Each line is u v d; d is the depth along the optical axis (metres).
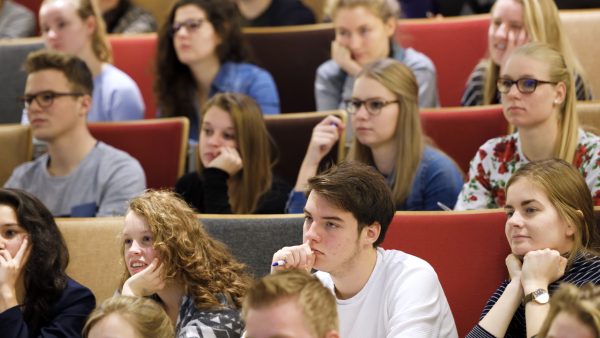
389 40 8.41
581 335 3.73
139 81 9.41
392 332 4.81
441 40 8.84
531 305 4.79
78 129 7.41
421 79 8.30
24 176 7.47
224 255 5.46
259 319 3.84
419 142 6.71
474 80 7.93
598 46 8.20
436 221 5.70
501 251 5.61
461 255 5.64
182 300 5.28
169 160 7.62
